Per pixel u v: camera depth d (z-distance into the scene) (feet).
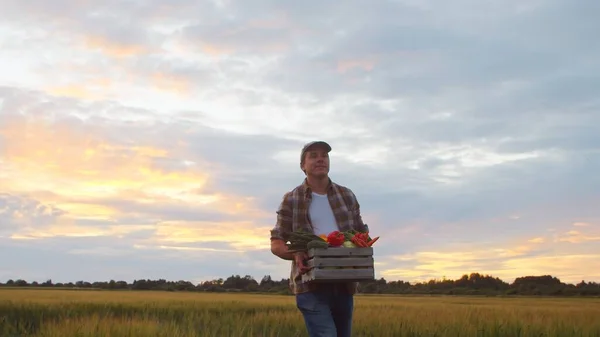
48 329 31.78
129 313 54.24
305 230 16.24
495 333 33.83
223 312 58.59
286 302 89.20
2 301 67.67
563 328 36.47
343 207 16.81
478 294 258.57
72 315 48.19
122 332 27.66
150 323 30.73
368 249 15.58
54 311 53.42
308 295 16.05
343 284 16.29
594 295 245.45
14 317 45.73
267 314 53.93
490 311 57.26
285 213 16.63
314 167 16.60
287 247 16.34
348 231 16.07
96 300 85.92
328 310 16.06
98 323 30.37
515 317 43.70
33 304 63.77
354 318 45.62
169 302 78.43
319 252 15.42
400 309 62.34
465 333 34.53
